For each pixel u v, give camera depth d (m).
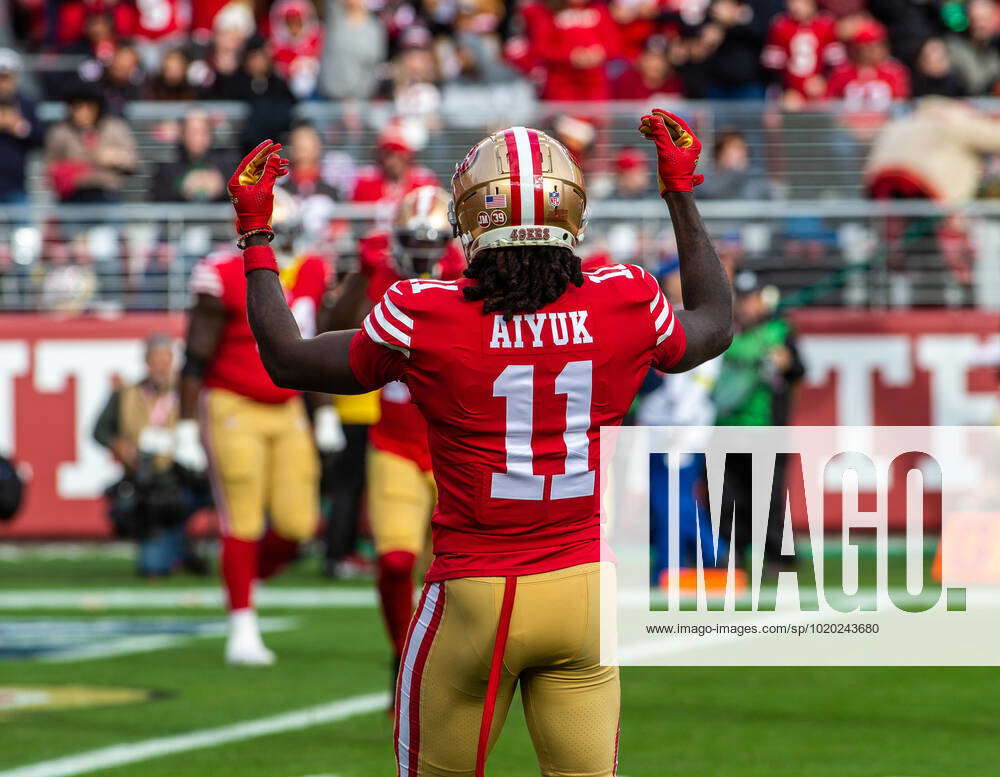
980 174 48.34
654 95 54.09
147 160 51.06
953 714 22.12
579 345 11.35
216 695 23.64
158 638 29.52
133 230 46.16
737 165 47.66
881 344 45.84
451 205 11.74
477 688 11.44
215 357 25.88
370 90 54.12
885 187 47.28
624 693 23.80
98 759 19.30
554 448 11.35
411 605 20.78
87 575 39.47
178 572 40.12
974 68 55.97
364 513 43.97
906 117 48.69
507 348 11.27
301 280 26.38
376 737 20.59
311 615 32.47
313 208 43.31
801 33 54.00
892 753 19.61
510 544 11.36
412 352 11.33
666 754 19.55
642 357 11.62
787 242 46.56
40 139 49.94
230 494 26.12
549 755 11.78
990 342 45.66
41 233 46.12
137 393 40.09
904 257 46.34
